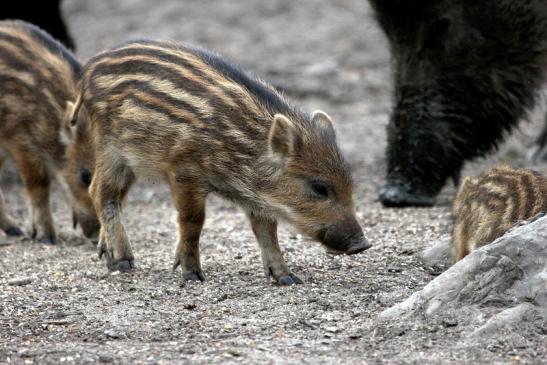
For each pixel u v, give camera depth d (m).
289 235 14.03
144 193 18.06
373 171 18.88
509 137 17.05
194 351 9.17
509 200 10.87
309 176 11.39
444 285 9.70
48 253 13.70
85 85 12.54
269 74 26.41
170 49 12.06
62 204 17.45
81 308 10.65
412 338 9.27
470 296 9.57
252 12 33.97
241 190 11.55
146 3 35.00
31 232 15.01
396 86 15.64
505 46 15.21
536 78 15.61
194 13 33.72
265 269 11.67
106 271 12.38
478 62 15.27
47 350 9.32
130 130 11.86
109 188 12.48
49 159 14.74
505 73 15.38
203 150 11.38
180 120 11.43
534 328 9.17
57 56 15.25
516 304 9.41
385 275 11.59
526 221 10.13
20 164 14.87
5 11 20.08
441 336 9.25
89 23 32.62
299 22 32.62
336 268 12.04
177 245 11.98
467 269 9.70
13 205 17.42
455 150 15.66
